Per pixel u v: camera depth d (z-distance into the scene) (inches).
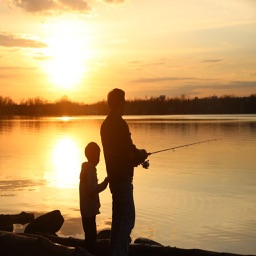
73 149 1294.3
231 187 641.6
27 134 2034.9
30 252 238.1
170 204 527.2
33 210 501.4
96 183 244.4
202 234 407.2
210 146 1336.1
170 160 987.3
